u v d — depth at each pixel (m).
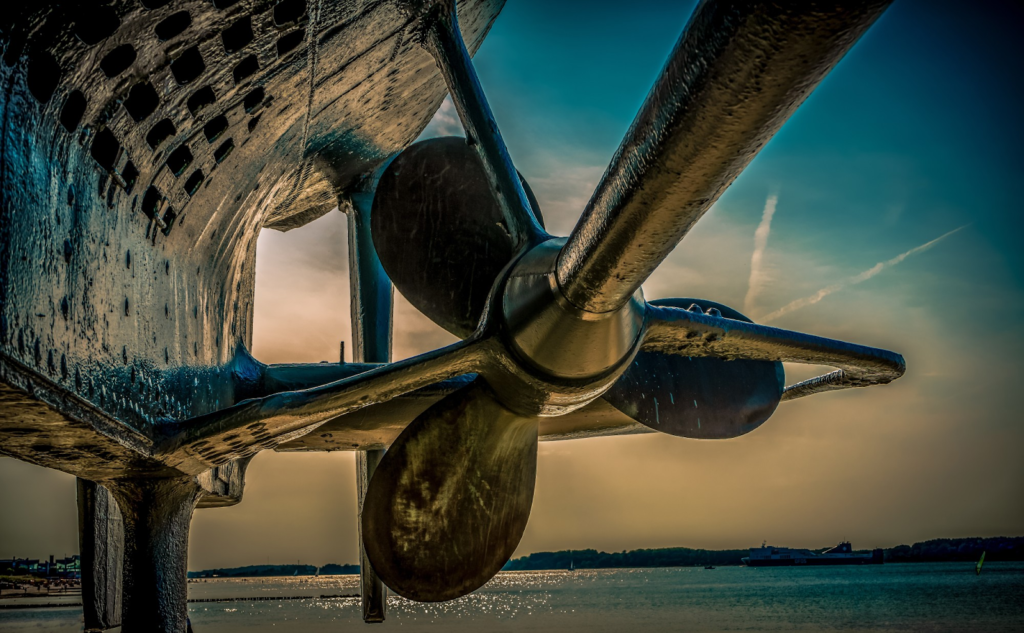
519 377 4.01
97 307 3.01
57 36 2.44
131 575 4.58
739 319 4.77
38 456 3.58
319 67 4.23
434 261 4.79
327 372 5.60
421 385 4.12
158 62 2.97
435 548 4.65
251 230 5.38
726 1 1.57
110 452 3.61
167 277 3.86
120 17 2.58
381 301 7.39
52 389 2.67
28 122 2.47
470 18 6.21
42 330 2.55
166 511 4.65
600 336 3.69
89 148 2.89
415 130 7.16
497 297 4.08
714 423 5.00
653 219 2.40
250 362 5.50
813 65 1.61
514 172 4.43
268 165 4.79
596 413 5.98
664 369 4.97
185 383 4.14
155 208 3.57
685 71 1.79
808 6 1.45
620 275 3.02
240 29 3.25
